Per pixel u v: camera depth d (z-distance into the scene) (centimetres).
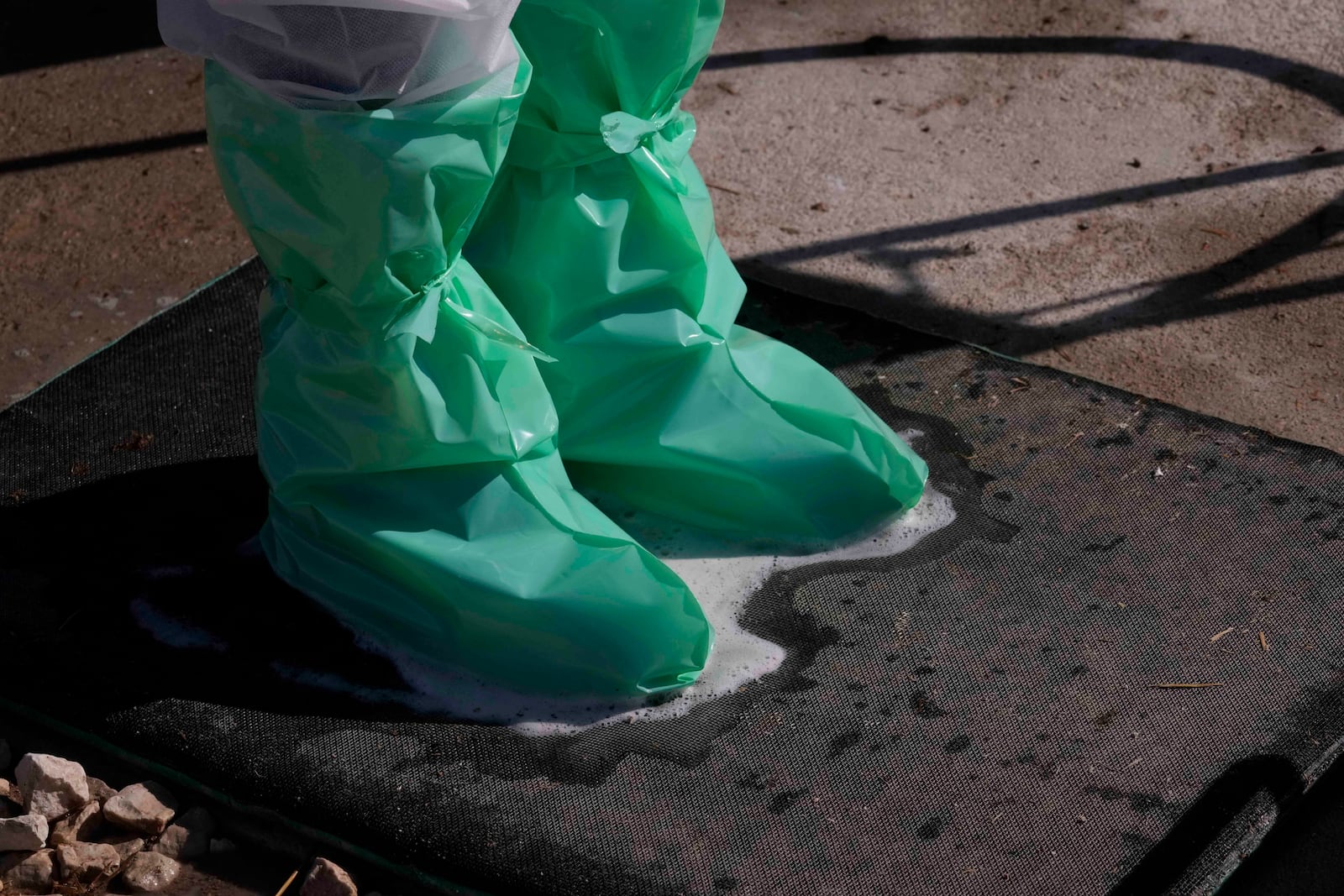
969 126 365
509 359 215
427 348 207
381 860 200
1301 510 245
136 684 225
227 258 335
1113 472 256
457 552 217
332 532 229
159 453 274
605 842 198
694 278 234
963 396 275
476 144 188
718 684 223
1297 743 205
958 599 235
